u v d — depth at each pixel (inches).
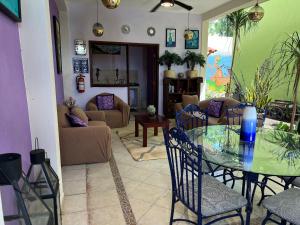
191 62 251.4
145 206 93.0
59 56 183.2
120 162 136.3
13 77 68.6
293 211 61.9
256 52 297.4
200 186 61.9
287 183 79.8
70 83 229.0
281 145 83.3
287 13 254.8
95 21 228.5
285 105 245.9
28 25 78.4
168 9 234.4
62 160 128.6
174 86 257.6
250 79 307.1
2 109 56.9
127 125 221.5
